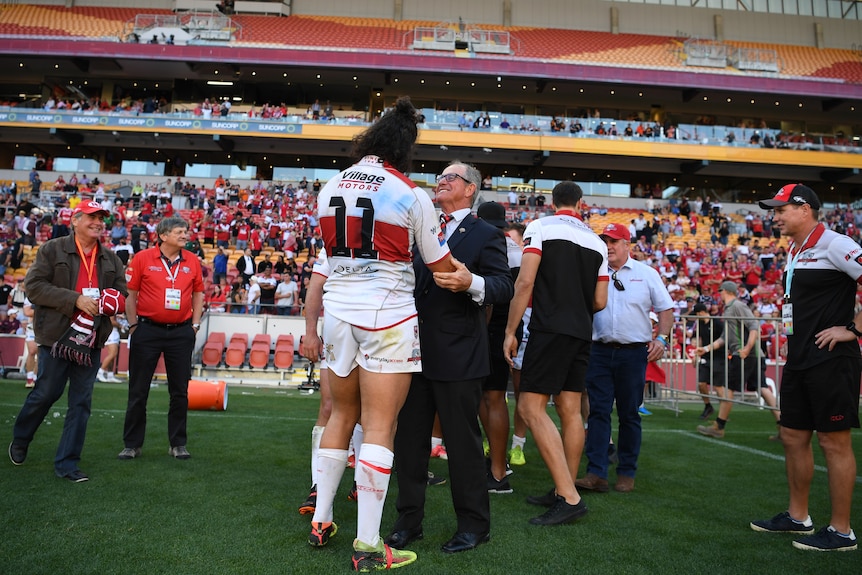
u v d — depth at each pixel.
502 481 3.61
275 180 26.31
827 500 3.58
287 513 2.86
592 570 2.29
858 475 4.45
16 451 3.56
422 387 2.61
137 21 27.39
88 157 27.33
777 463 4.58
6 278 13.37
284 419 5.96
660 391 9.23
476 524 2.53
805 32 32.38
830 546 2.65
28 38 24.38
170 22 27.28
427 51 27.31
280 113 25.30
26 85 28.02
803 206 2.99
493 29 30.44
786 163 25.52
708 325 7.38
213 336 10.89
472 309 2.60
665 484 3.88
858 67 30.08
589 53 28.61
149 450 4.23
